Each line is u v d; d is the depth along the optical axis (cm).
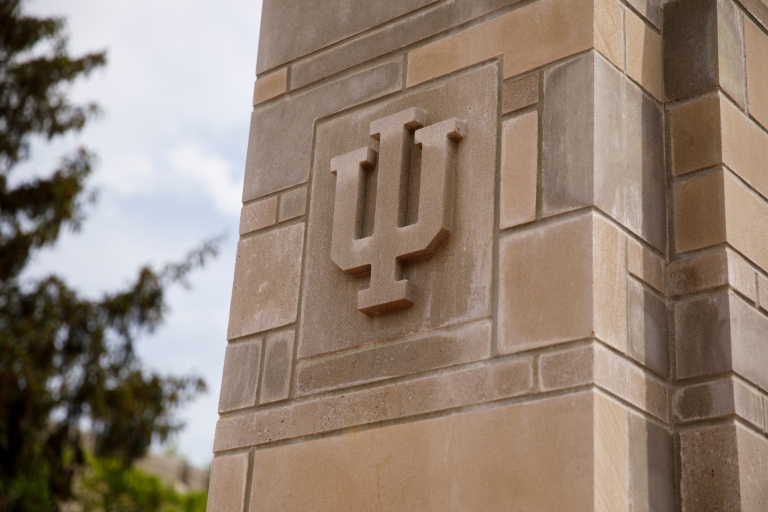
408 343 270
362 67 318
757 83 301
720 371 254
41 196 1279
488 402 248
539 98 271
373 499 260
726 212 270
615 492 229
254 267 319
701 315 263
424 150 284
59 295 1254
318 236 304
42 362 1222
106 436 1252
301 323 297
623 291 252
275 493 281
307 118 326
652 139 280
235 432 299
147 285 1285
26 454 1199
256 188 330
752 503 243
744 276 269
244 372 306
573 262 248
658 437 249
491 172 272
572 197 254
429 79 298
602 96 265
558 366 240
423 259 277
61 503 1344
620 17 281
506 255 260
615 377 240
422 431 258
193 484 1798
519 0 287
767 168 293
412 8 312
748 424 252
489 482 240
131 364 1274
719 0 294
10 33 1343
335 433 276
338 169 302
